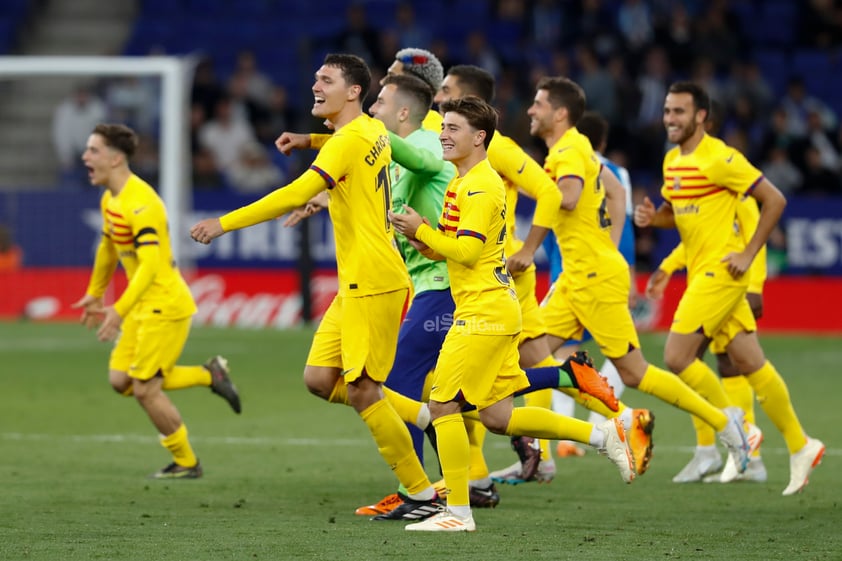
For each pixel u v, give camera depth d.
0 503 21.97
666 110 24.58
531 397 25.55
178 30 72.50
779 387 23.86
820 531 19.86
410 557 17.61
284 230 57.31
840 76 69.50
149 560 17.39
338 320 21.23
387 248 20.59
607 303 24.94
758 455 25.05
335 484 24.30
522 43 66.69
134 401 36.12
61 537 18.98
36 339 51.59
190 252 57.66
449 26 71.25
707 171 24.20
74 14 74.44
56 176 64.81
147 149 60.41
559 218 25.22
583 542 18.84
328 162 19.77
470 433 22.05
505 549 18.23
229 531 19.58
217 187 61.31
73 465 26.28
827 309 55.50
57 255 58.31
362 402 20.75
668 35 64.31
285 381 40.16
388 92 22.64
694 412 24.16
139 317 25.12
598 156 27.48
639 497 23.34
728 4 71.69
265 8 73.62
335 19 73.12
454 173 22.58
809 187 59.31
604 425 20.41
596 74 59.81
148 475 25.19
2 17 72.62
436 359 22.30
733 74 63.19
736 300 24.34
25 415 33.41
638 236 55.41
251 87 64.25
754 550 18.31
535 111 25.42
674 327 24.72
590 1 66.62
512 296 19.81
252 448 28.69
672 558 17.70
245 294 57.16
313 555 17.72
